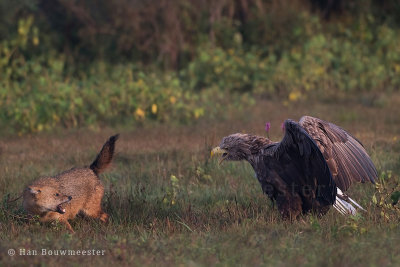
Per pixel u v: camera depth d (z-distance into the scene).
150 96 28.38
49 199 11.48
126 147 20.86
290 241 10.04
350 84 38.09
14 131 25.91
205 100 30.98
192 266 8.73
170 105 28.58
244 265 8.82
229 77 37.81
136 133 25.06
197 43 43.12
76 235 11.17
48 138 24.05
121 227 11.91
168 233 11.09
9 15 39.25
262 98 36.72
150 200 14.17
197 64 38.66
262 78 37.81
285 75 37.56
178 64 42.50
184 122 28.28
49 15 43.50
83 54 42.84
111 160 13.21
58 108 26.73
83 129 26.52
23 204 11.77
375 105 32.84
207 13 43.78
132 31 41.09
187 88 35.28
